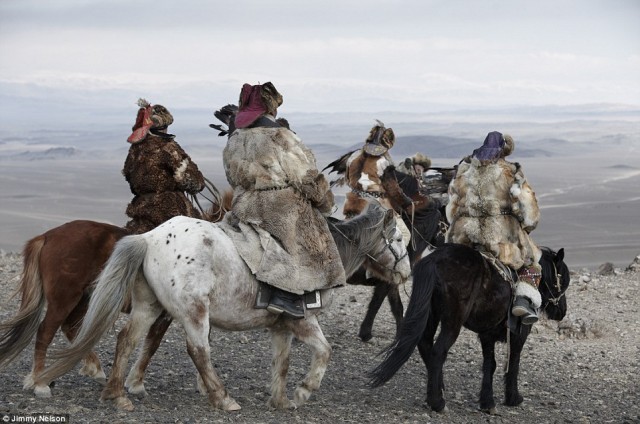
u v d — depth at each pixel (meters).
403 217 11.99
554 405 9.67
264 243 7.82
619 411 9.65
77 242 8.08
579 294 16.75
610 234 147.00
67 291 8.01
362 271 11.04
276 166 8.01
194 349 7.53
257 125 8.20
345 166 12.45
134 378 8.29
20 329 7.98
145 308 7.70
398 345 8.29
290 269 7.86
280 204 7.97
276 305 7.81
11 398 7.74
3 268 16.48
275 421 7.58
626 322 14.65
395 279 9.65
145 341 8.31
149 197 9.08
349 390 9.59
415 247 12.10
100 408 7.52
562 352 12.45
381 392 9.59
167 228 7.66
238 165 8.08
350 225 8.92
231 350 11.01
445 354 8.55
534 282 9.02
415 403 9.14
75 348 7.26
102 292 7.31
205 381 7.66
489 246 8.88
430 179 14.06
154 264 7.54
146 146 9.11
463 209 9.13
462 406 9.27
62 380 8.77
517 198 8.88
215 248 7.60
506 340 9.11
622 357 12.41
